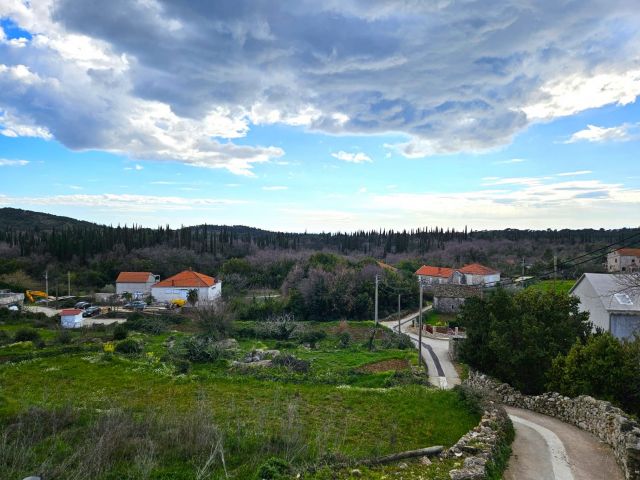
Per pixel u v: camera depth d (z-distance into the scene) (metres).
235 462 11.51
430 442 15.32
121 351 31.81
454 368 31.52
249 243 122.38
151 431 13.09
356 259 87.12
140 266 91.56
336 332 46.25
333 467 10.83
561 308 23.16
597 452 13.76
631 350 18.23
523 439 15.02
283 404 19.64
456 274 81.00
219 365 28.45
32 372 25.30
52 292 79.06
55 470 10.05
